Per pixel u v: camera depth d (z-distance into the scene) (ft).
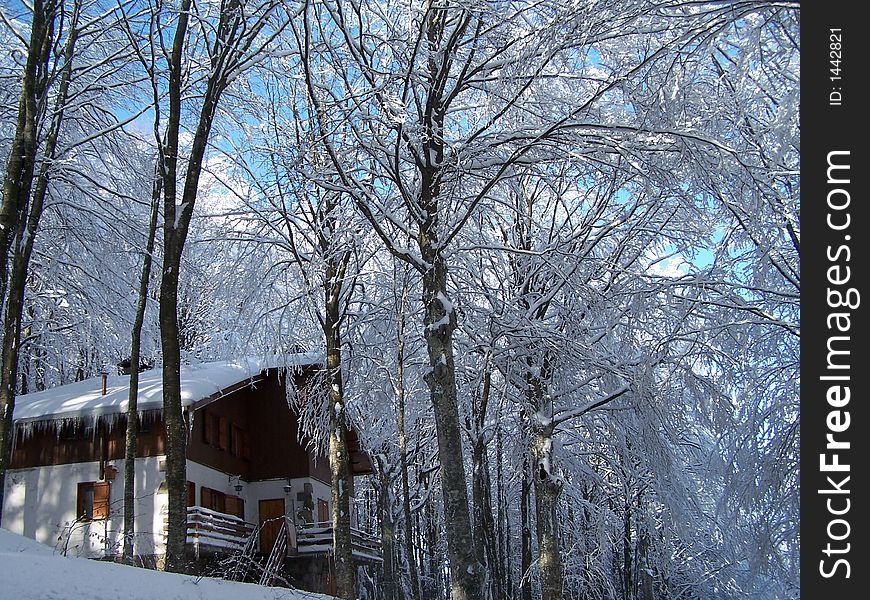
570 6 41.42
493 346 62.23
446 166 46.14
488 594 95.55
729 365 60.03
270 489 88.22
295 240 65.51
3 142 69.21
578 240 66.08
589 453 74.18
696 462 78.18
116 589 26.86
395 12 50.24
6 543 30.12
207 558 67.77
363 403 76.33
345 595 55.31
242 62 52.95
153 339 88.17
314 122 51.65
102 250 78.13
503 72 45.47
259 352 71.00
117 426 74.90
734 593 95.35
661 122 45.42
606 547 81.25
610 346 68.33
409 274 62.85
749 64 43.60
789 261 57.06
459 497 40.63
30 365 92.79
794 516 53.11
